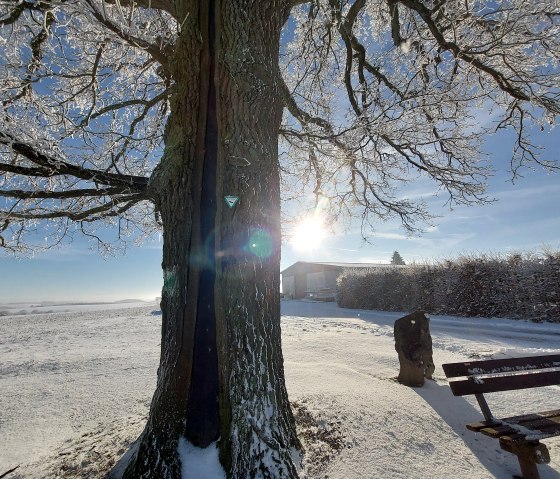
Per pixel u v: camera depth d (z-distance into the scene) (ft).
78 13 9.13
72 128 15.29
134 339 38.19
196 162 11.03
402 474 9.61
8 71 12.91
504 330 34.83
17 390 19.99
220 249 10.14
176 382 10.12
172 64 11.68
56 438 13.62
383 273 64.44
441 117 17.88
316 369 18.86
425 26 19.04
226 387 9.61
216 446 9.81
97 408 16.47
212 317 10.58
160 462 9.47
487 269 45.06
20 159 14.40
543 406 14.08
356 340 29.19
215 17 11.31
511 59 17.95
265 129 10.85
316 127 19.17
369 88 19.90
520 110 20.21
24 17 10.53
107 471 10.53
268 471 8.51
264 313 10.03
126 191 11.94
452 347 26.68
